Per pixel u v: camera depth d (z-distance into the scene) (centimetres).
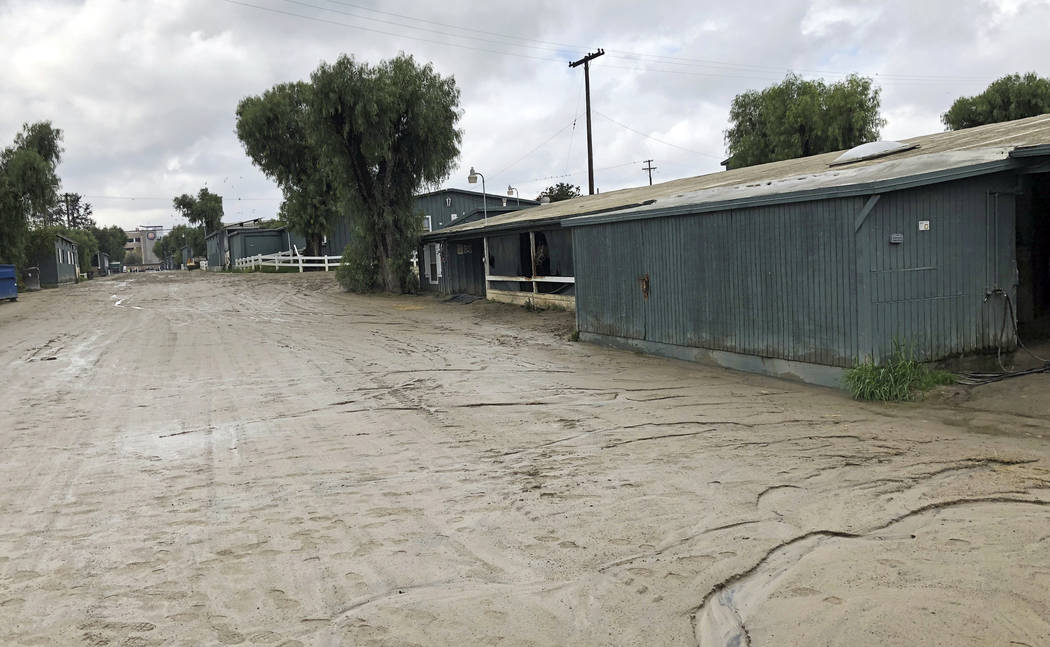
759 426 728
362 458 664
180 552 456
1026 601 352
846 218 874
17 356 1402
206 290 3153
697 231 1136
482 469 616
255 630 357
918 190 870
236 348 1448
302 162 4284
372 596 390
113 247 11862
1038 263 1009
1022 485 516
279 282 3447
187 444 734
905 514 471
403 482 586
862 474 556
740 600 370
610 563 419
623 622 354
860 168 1131
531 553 438
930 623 336
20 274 3719
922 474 550
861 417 750
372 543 462
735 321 1073
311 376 1117
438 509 520
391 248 2730
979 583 371
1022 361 912
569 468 609
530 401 900
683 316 1181
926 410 772
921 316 882
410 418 824
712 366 1120
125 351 1435
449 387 1006
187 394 998
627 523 478
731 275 1074
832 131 3884
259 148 4156
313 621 365
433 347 1432
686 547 436
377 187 2691
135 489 589
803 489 529
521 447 685
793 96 4188
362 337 1602
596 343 1422
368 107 2475
